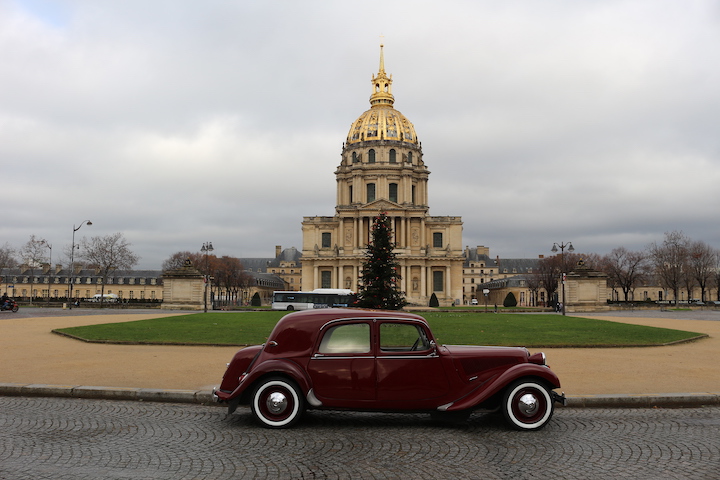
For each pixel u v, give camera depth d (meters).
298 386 12.63
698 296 169.50
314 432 12.25
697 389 16.73
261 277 195.50
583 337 32.94
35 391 16.30
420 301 127.62
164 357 24.44
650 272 141.62
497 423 13.24
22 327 40.44
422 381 12.68
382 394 12.64
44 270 152.00
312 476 9.22
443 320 48.84
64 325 42.47
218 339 31.92
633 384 17.62
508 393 12.52
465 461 10.11
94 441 11.27
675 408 15.14
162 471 9.39
